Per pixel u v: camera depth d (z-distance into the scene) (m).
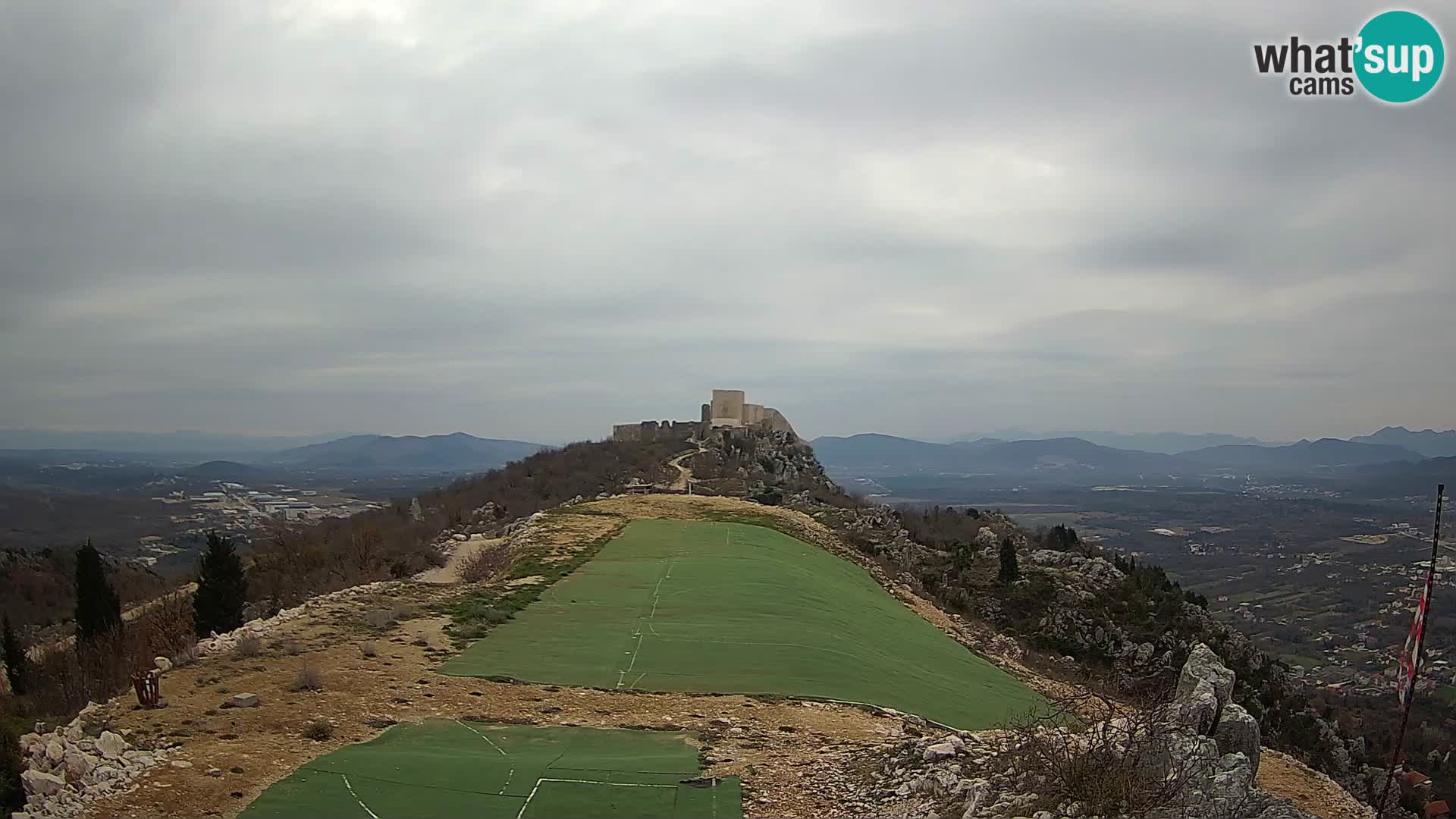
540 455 109.19
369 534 58.94
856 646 32.22
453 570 49.19
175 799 14.55
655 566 42.69
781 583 40.09
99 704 19.78
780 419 133.62
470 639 28.11
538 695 22.73
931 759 17.19
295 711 19.47
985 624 62.50
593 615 32.56
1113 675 50.34
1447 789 44.12
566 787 16.06
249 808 14.45
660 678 25.31
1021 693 35.16
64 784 14.48
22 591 67.62
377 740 18.25
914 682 29.70
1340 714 55.22
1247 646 65.69
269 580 54.66
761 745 19.56
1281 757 33.16
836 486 119.19
